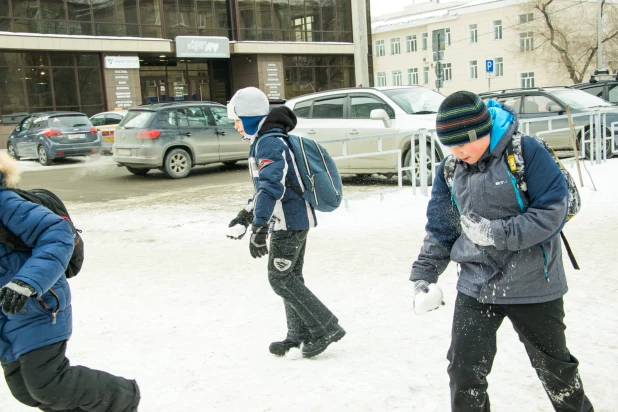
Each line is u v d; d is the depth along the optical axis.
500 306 2.48
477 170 2.45
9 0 28.44
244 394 3.40
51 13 29.75
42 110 29.81
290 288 3.77
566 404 2.59
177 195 11.78
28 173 17.16
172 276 6.09
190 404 3.32
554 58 44.84
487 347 2.51
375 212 8.57
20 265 2.48
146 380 3.66
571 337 3.94
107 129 21.05
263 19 36.78
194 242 7.66
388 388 3.36
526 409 3.07
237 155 15.23
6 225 2.43
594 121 11.83
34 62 29.44
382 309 4.71
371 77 42.75
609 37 41.62
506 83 50.69
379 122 10.97
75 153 19.12
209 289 5.56
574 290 4.88
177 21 34.19
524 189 2.35
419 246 6.66
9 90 28.78
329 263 6.19
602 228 6.98
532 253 2.40
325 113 11.75
